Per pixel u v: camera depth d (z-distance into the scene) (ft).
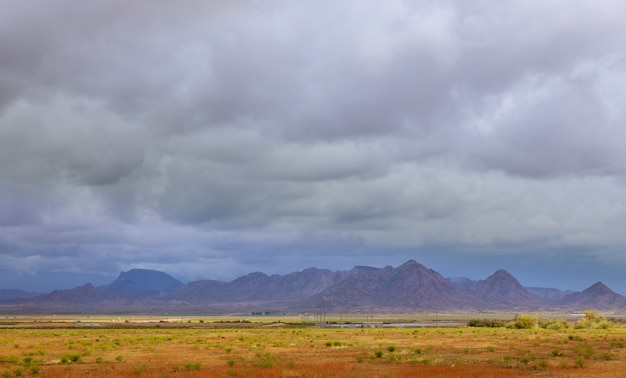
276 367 147.33
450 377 125.70
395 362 163.02
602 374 134.00
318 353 198.08
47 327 545.44
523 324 479.41
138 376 131.75
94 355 192.65
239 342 263.49
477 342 262.47
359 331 406.82
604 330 433.48
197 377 128.06
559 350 210.38
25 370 145.28
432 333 362.53
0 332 398.01
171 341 270.46
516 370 141.38
